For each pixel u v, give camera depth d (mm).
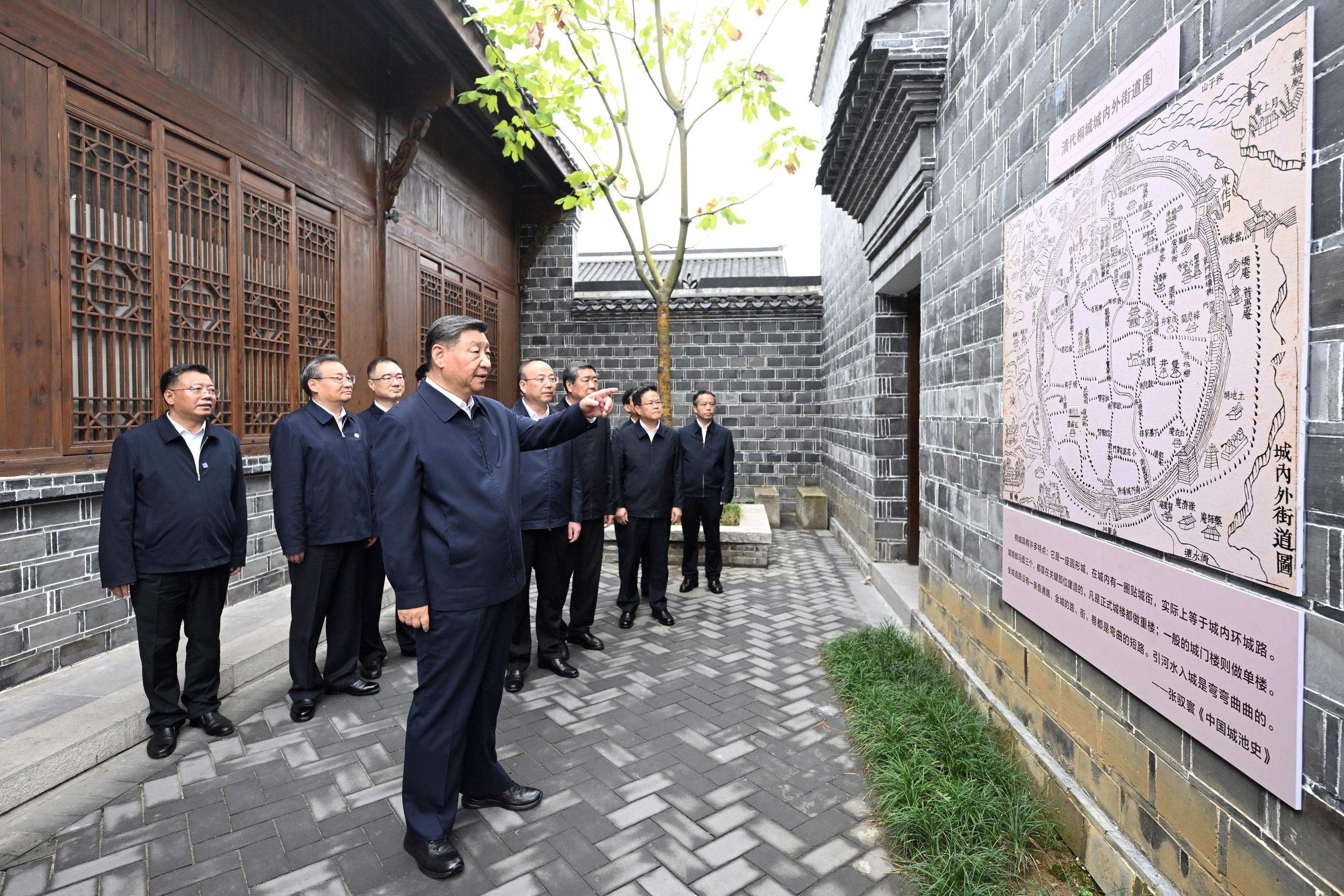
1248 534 1524
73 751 2709
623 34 5930
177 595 2975
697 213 6457
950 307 3705
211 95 4344
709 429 5949
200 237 4277
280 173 4988
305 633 3336
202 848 2303
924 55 3762
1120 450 2021
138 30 3820
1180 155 1743
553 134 6199
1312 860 1380
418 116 6262
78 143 3514
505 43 5512
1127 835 2035
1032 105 2672
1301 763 1399
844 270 8188
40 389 3295
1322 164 1335
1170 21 1812
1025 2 2730
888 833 2381
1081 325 2238
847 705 3471
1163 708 1827
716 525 5934
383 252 6297
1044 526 2523
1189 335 1711
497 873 2189
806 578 6484
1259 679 1500
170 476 2934
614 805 2578
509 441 2430
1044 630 2549
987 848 2209
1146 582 1898
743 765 2889
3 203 3141
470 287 8484
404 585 2148
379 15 5742
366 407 6105
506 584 2299
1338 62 1299
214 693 3168
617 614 5246
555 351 10227
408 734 2238
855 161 5281
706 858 2270
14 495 3117
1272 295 1448
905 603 4926
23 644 3266
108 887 2111
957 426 3582
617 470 4918
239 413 4590
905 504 6461
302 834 2389
